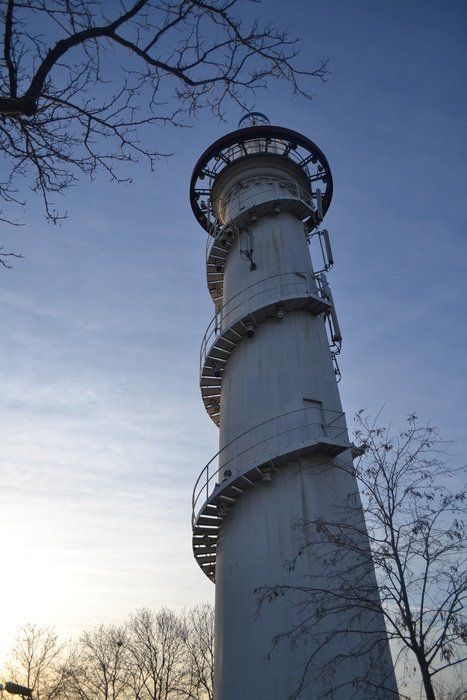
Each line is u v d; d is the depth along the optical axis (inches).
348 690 480.1
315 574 542.3
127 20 267.1
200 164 1005.2
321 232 888.3
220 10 278.8
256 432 654.5
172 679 1679.4
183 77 292.2
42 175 300.2
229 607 577.0
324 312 775.1
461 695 362.9
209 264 925.2
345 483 621.9
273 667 510.6
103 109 295.6
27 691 808.3
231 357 765.3
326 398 688.4
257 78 301.3
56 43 256.7
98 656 1733.5
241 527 612.1
